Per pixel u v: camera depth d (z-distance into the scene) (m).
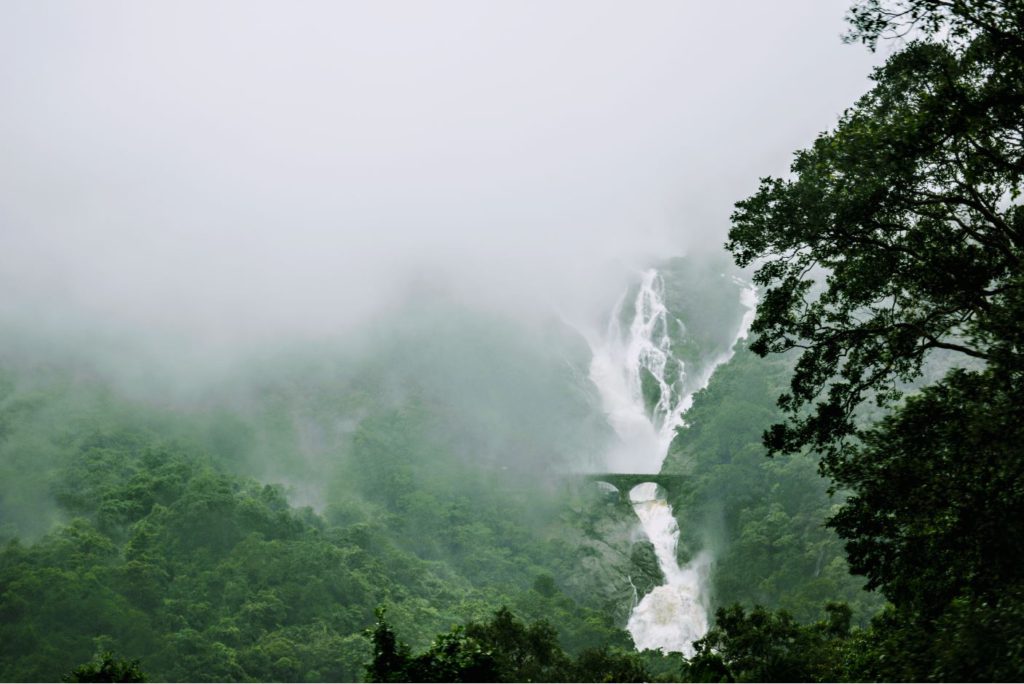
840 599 140.25
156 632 137.62
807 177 27.84
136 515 188.25
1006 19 26.41
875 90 30.95
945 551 25.80
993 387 25.50
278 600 153.50
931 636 28.59
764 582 165.25
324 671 136.50
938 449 26.30
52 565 157.50
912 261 29.50
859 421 132.75
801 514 173.38
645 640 185.50
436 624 160.38
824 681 40.41
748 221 29.52
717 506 196.25
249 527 177.38
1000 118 26.83
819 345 30.97
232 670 130.12
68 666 125.00
